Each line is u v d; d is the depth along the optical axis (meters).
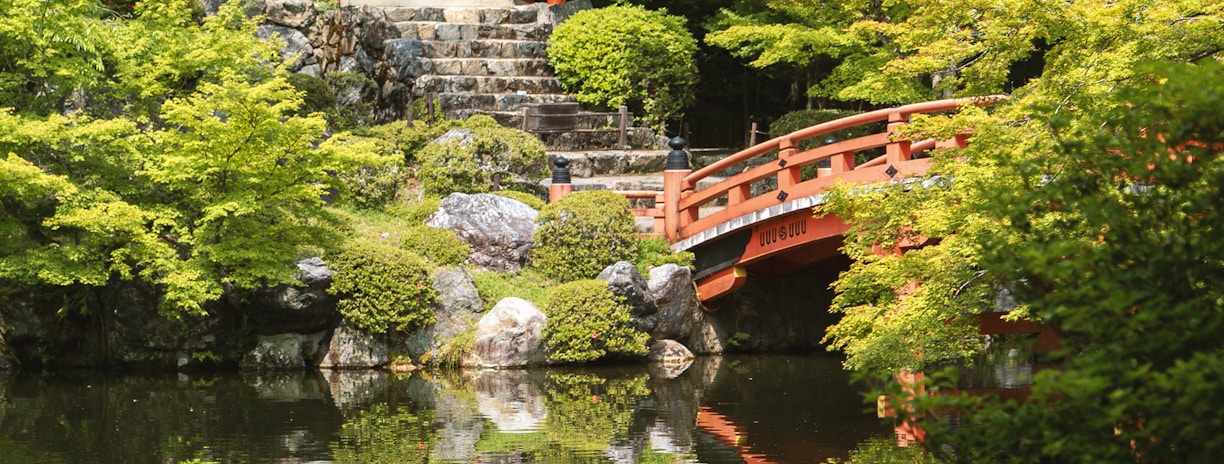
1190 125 4.21
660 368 15.46
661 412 11.86
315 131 14.48
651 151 21.70
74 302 15.22
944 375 4.53
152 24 15.95
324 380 14.26
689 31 24.59
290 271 14.34
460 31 23.80
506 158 19.03
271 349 15.14
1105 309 4.05
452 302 15.63
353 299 15.06
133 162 14.64
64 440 10.35
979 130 8.46
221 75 15.27
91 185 14.21
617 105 23.06
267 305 14.89
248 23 17.06
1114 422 4.14
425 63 22.84
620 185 20.00
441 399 12.73
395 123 20.02
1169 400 3.85
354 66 23.27
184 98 14.95
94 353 15.36
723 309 17.22
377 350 15.28
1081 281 4.29
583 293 15.41
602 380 14.27
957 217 8.65
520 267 16.78
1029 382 13.30
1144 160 4.36
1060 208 4.74
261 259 14.20
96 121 13.68
